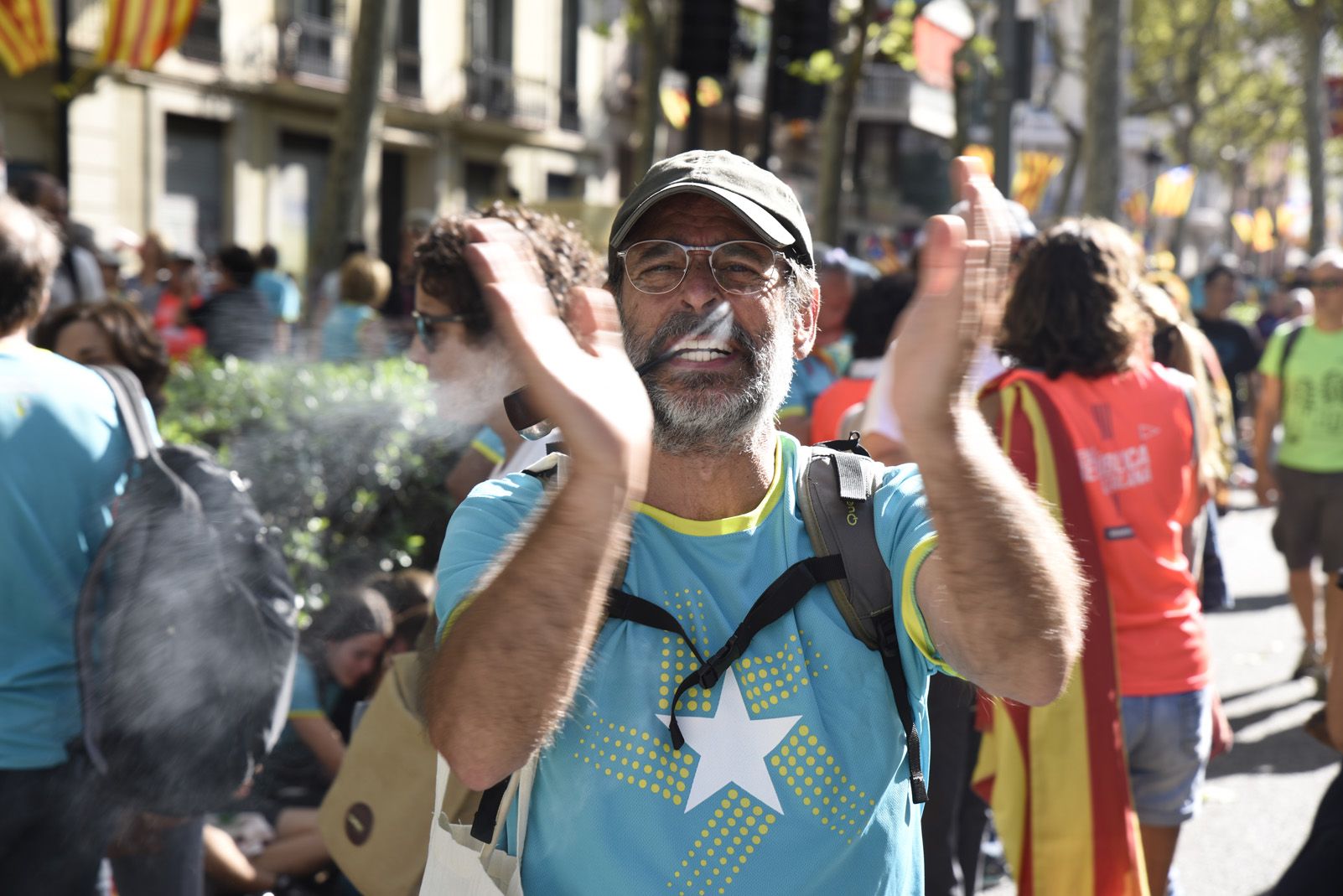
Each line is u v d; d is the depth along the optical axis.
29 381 2.62
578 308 1.48
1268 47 37.78
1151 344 3.87
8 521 2.54
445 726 1.49
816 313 1.83
